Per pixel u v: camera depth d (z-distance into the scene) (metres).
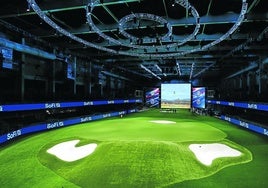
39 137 13.96
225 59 28.08
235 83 41.41
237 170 8.04
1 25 15.67
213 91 48.19
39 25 16.45
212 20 14.12
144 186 6.70
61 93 24.31
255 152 10.54
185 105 37.66
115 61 31.30
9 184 6.89
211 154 9.97
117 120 24.00
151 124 20.14
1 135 11.98
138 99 44.84
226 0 12.55
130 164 8.28
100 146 10.52
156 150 9.73
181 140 12.62
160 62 30.92
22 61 18.08
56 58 22.42
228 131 16.81
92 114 25.89
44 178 7.31
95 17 14.75
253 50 23.19
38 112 19.12
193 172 7.79
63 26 16.50
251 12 13.38
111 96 39.75
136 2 12.93
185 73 45.47
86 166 8.23
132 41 18.91
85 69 30.39
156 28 17.12
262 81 24.50
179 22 14.54
